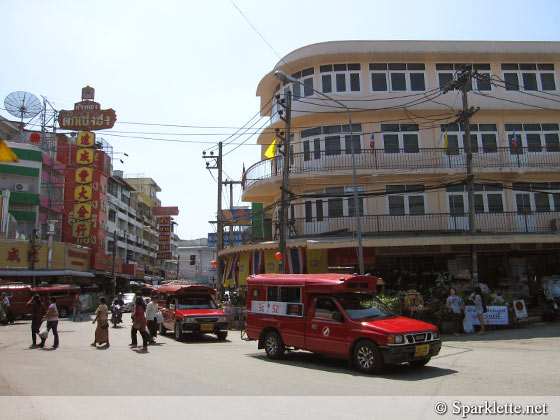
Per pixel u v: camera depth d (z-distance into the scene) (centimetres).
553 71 2438
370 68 2373
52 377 914
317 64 2383
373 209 2234
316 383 842
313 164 2275
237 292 2414
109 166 5381
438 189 2256
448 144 2312
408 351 916
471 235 1817
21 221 3706
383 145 2292
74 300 3159
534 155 2308
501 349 1237
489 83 2319
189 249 9912
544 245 2031
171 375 934
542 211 2227
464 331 1608
